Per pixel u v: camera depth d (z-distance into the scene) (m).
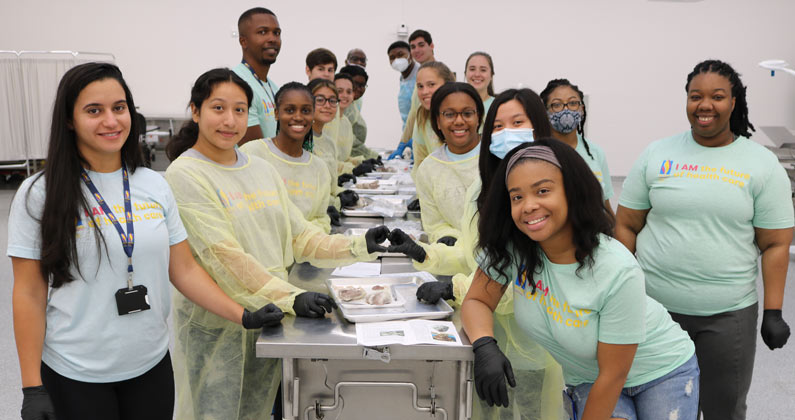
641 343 1.46
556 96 2.57
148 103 9.34
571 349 1.41
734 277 1.92
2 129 7.89
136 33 9.14
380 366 1.61
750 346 1.95
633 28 9.26
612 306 1.31
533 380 1.90
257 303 1.73
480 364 1.42
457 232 2.28
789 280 4.52
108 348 1.42
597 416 1.39
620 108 9.51
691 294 1.95
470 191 1.91
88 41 9.09
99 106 1.35
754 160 1.89
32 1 8.91
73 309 1.37
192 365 1.89
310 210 2.54
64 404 1.41
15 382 2.85
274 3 9.21
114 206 1.42
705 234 1.92
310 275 2.11
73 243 1.34
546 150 1.28
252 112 3.16
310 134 2.74
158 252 1.47
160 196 1.53
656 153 2.07
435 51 9.39
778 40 9.22
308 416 1.64
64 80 1.34
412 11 9.27
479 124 2.35
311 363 1.59
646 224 2.12
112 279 1.40
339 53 9.38
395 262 2.30
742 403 1.99
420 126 3.46
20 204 1.34
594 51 9.35
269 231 1.93
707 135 1.93
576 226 1.29
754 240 1.97
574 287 1.35
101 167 1.43
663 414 1.47
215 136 1.77
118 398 1.50
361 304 1.73
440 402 1.65
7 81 7.84
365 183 3.90
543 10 9.24
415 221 2.99
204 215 1.72
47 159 1.34
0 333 3.40
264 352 1.51
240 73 3.24
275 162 2.48
